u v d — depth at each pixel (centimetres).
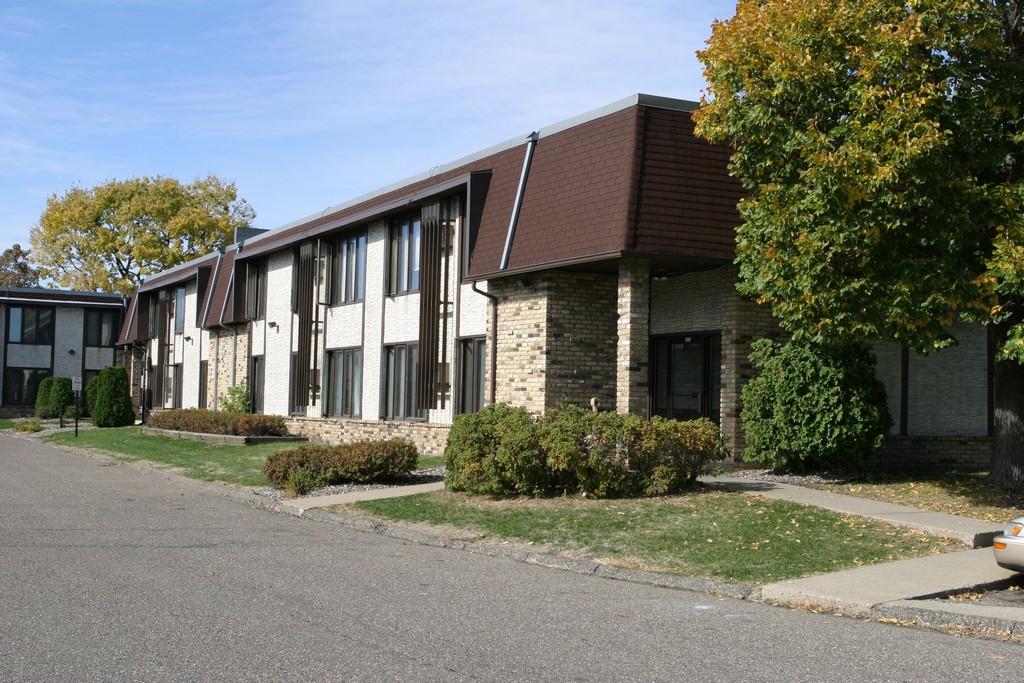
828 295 1385
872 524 1279
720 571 1070
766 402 1697
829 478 1686
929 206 1338
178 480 2173
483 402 2217
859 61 1405
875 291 1388
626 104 1845
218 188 7250
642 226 1753
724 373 1848
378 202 2791
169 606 882
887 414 1673
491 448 1603
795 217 1416
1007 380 1562
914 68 1331
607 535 1261
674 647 760
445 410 2389
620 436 1516
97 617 835
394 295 2678
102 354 6025
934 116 1323
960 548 1166
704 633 813
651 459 1535
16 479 2133
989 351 1973
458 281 2333
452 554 1222
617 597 969
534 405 1984
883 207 1360
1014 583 1019
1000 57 1383
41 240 7144
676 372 2100
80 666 680
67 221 6975
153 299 5078
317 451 1878
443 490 1686
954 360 1948
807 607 935
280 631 791
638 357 1791
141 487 2016
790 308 1441
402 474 1877
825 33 1424
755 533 1237
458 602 924
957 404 1944
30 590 948
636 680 664
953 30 1337
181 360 4559
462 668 687
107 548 1212
